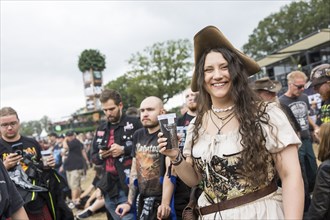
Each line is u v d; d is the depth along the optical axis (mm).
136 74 35406
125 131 3670
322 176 2396
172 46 34969
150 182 2904
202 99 1739
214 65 1618
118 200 3689
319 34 12484
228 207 1533
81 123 35531
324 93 3689
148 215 2807
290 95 4461
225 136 1566
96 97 57844
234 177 1521
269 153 1501
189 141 1798
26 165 3094
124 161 3611
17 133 3299
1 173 1759
